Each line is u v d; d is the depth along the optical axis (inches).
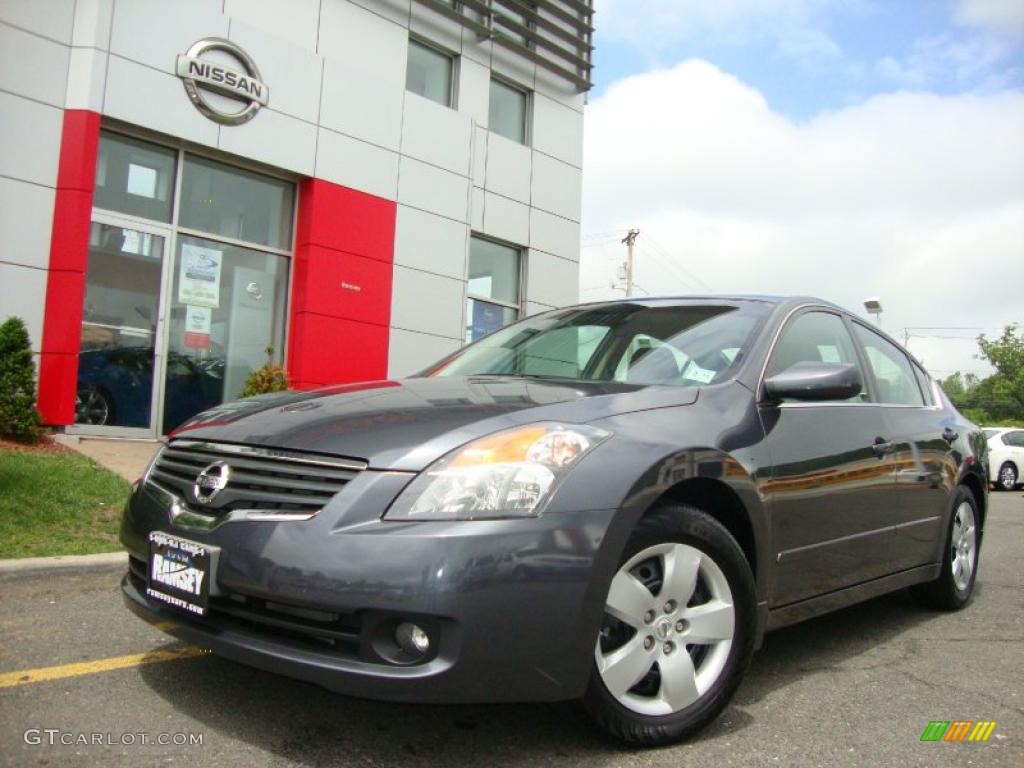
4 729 99.3
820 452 128.9
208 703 109.4
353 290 448.1
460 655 84.5
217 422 113.3
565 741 101.6
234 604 95.3
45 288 341.4
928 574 170.6
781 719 114.9
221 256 410.6
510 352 151.9
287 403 117.1
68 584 171.8
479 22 530.3
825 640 158.6
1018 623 176.2
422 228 483.8
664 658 102.1
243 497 97.9
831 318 158.1
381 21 468.4
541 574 88.2
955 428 187.5
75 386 345.7
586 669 91.3
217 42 392.2
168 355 389.7
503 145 541.3
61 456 293.9
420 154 483.8
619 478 95.7
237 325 417.4
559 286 577.6
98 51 352.2
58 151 345.4
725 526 116.2
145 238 381.4
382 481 91.0
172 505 104.6
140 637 137.8
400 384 126.6
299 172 426.6
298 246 435.2
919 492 162.1
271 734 100.4
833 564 132.3
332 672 86.4
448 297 496.1
